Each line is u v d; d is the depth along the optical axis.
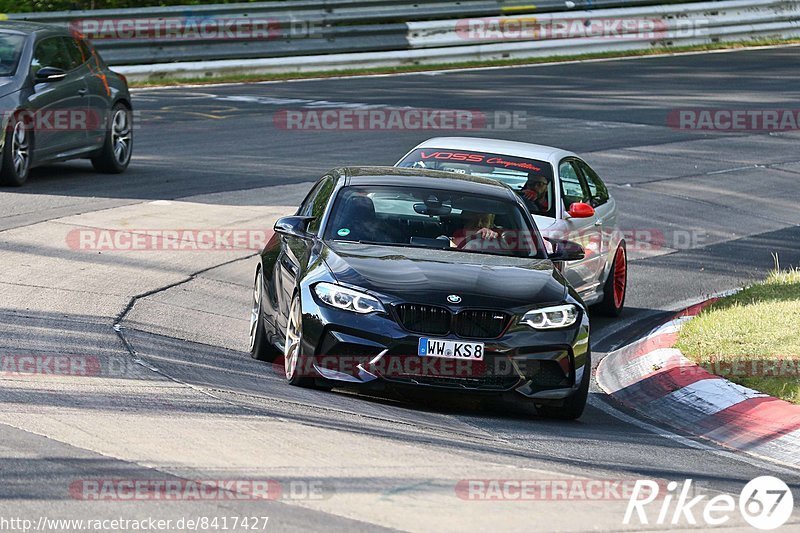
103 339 32.53
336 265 30.09
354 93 93.12
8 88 55.56
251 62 100.62
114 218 51.06
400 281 29.36
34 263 41.97
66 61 59.81
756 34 136.75
